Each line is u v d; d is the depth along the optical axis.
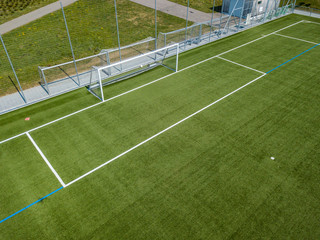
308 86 13.08
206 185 7.95
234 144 9.48
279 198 7.58
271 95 12.34
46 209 7.23
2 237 6.56
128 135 9.92
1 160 8.82
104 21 21.86
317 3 28.06
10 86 13.41
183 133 10.00
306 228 6.79
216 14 25.22
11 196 7.59
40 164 8.67
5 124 10.57
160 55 16.52
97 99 12.17
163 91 12.70
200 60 15.87
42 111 11.36
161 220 6.96
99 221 6.93
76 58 16.73
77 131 10.16
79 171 8.41
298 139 9.73
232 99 12.03
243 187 7.89
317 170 8.48
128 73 14.48
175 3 27.03
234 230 6.75
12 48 17.28
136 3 25.88
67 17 21.52
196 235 6.62
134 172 8.37
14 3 21.95
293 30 20.91
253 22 22.45
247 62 15.55
